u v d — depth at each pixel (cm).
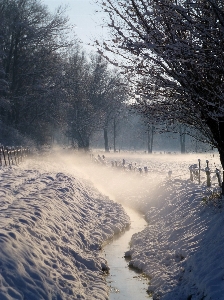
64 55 5397
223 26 847
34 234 1115
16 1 5012
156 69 1028
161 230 1527
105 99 6494
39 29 4991
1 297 748
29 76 5138
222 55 889
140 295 1055
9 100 4694
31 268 914
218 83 1020
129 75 1059
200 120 1123
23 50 5191
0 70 4625
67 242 1280
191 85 1023
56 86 5106
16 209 1299
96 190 2534
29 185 1891
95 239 1496
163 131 1194
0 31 4844
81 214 1725
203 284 911
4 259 866
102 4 948
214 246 1066
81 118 6328
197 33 870
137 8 965
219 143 1205
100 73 6550
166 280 1072
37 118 5381
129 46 909
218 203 1370
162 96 1103
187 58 951
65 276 1027
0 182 1905
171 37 938
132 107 1139
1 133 4338
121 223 1786
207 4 919
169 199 1955
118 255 1395
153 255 1296
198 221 1352
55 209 1495
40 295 848
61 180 2161
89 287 1066
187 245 1196
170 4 841
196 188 1867
